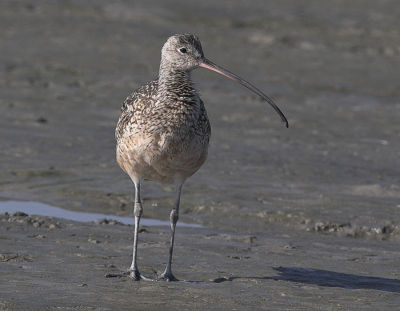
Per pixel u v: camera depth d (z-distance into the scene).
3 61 27.56
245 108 23.34
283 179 16.17
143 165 10.38
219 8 39.38
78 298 9.16
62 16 36.34
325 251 12.17
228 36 34.62
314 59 31.28
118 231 12.67
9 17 35.25
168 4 39.44
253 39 34.44
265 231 13.38
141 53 30.64
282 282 10.31
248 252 11.87
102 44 31.66
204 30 35.47
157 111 10.13
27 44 30.64
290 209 14.29
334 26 37.16
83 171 16.19
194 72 27.80
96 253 11.30
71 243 11.76
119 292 9.50
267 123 21.66
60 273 10.21
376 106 24.45
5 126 19.70
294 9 40.09
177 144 10.17
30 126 19.88
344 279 10.64
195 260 11.23
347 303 9.45
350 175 16.67
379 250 12.38
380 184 16.05
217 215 14.08
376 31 36.53
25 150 17.53
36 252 11.15
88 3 39.00
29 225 12.64
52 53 29.44
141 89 10.76
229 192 15.14
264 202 14.69
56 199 14.65
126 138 10.38
